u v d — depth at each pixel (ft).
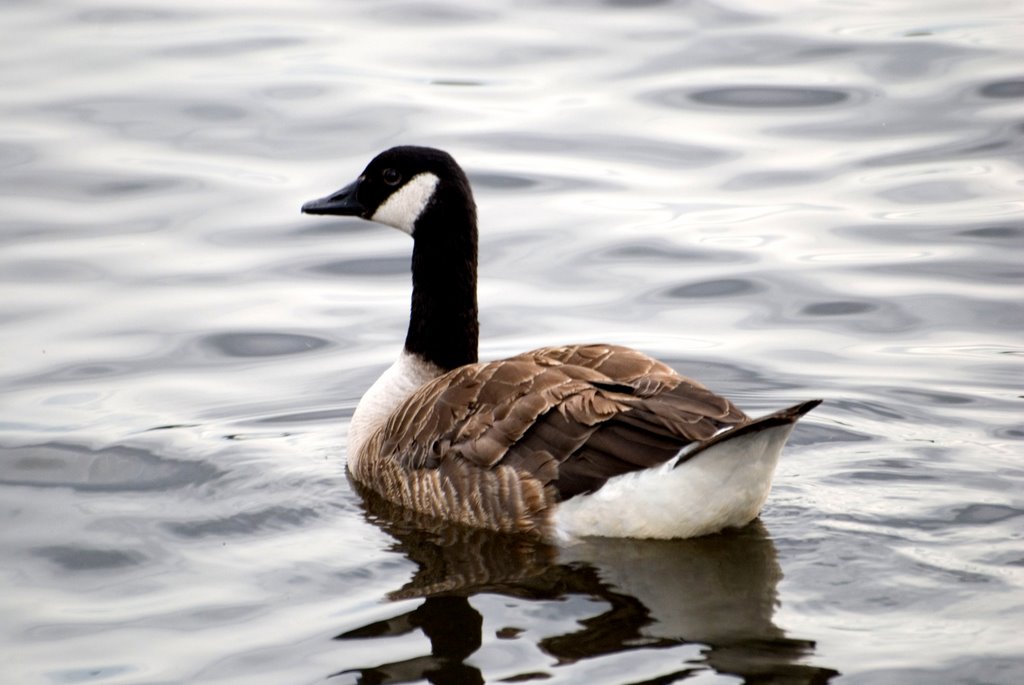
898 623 31.86
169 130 69.62
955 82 72.69
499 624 32.78
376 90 73.72
